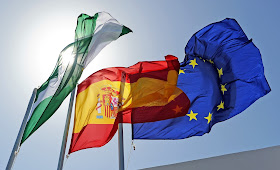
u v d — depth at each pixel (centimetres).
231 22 883
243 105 848
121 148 656
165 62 787
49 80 705
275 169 976
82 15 755
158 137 773
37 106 673
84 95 765
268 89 848
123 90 744
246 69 855
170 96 780
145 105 741
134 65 803
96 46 766
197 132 803
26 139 619
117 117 705
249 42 862
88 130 722
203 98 845
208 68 885
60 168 675
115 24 789
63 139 717
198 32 895
